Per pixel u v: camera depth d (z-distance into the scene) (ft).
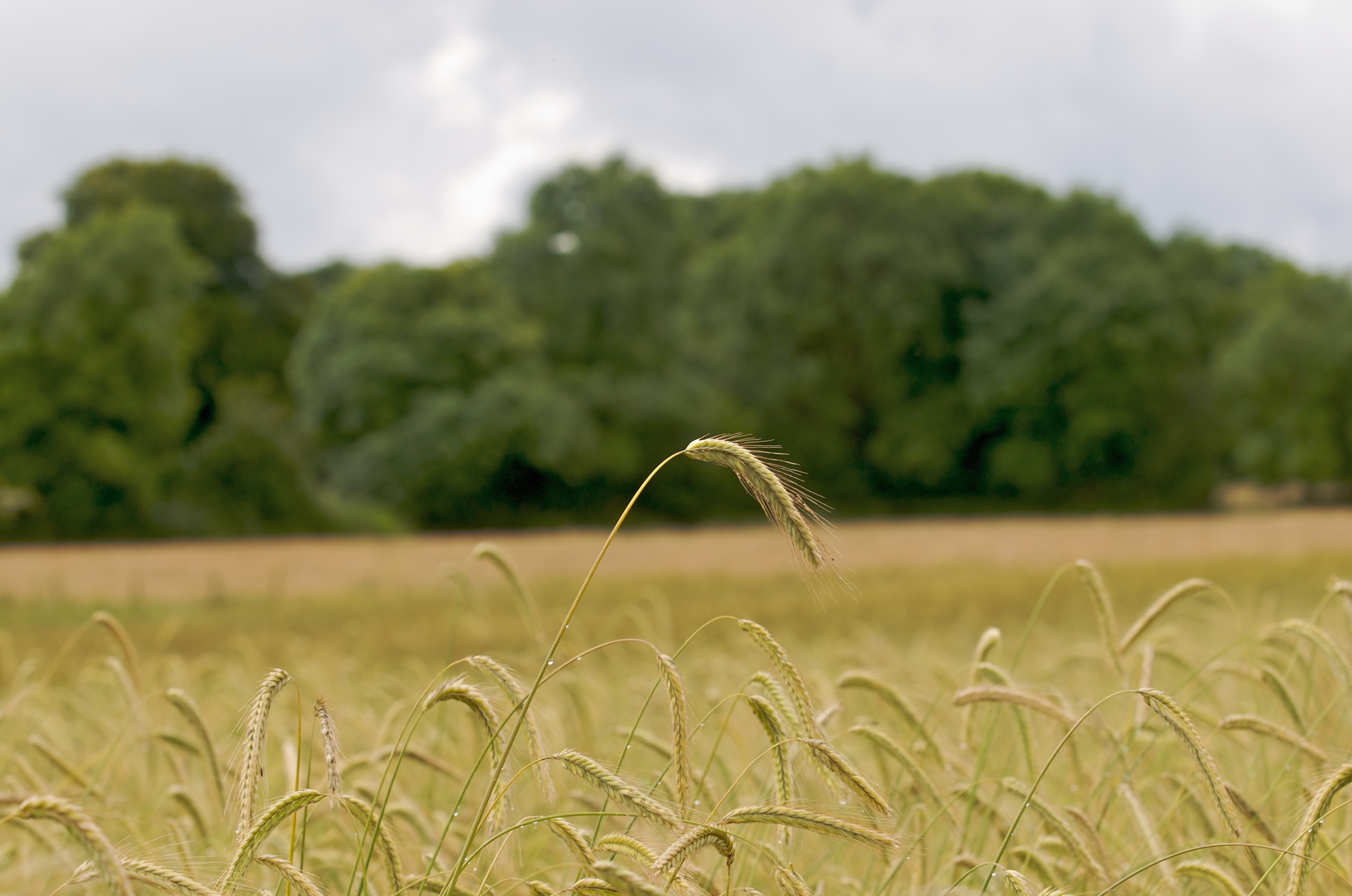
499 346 163.73
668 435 175.83
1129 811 9.71
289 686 21.09
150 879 6.40
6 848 10.15
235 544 121.90
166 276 138.51
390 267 168.14
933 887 8.64
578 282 182.70
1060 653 20.12
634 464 173.17
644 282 185.47
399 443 153.99
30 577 89.56
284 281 206.69
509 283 186.60
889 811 6.95
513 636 42.86
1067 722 9.05
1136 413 181.88
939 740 11.36
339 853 10.03
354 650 39.99
